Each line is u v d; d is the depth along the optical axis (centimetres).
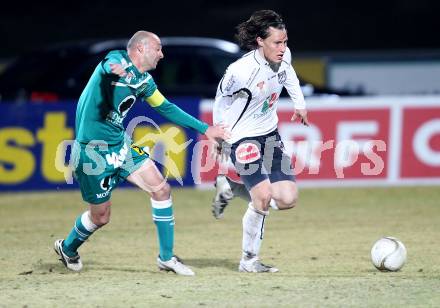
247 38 2634
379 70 6719
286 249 3238
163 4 9450
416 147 4762
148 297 2386
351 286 2511
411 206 4216
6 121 4569
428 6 9312
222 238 3488
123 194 4628
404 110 4738
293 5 9431
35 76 5247
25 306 2292
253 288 2491
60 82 5178
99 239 3456
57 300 2358
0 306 2297
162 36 9012
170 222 2719
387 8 9356
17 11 9419
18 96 5184
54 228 3747
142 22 9219
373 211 4088
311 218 3919
